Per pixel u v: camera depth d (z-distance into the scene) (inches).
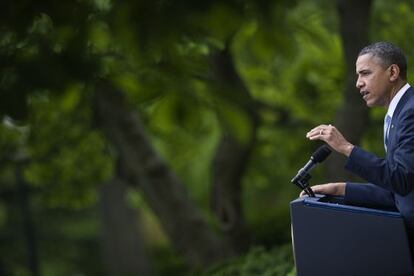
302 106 1330.0
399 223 405.4
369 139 1263.5
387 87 414.3
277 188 1804.9
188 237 1161.4
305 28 753.0
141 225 2945.4
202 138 1551.4
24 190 2011.6
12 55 247.0
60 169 1396.4
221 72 965.8
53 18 256.5
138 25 247.0
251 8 238.5
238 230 1160.8
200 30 243.4
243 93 286.8
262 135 1365.7
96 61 254.1
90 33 257.3
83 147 1354.6
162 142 1605.6
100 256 3176.7
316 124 1298.0
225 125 286.5
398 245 405.4
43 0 255.1
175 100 281.9
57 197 1469.0
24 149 1366.9
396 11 1207.6
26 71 243.3
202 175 1861.5
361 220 408.8
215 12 237.6
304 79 1285.7
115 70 284.2
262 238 1381.6
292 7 247.4
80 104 271.3
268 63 271.7
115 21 251.1
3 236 3105.3
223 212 1157.7
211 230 1170.6
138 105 297.6
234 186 1146.0
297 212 418.6
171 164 1680.6
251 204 2209.6
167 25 242.4
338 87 1272.1
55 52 250.7
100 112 1113.4
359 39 901.8
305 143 1375.5
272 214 1476.4
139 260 2518.5
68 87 247.6
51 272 3122.5
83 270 3157.0
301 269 418.6
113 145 1175.6
